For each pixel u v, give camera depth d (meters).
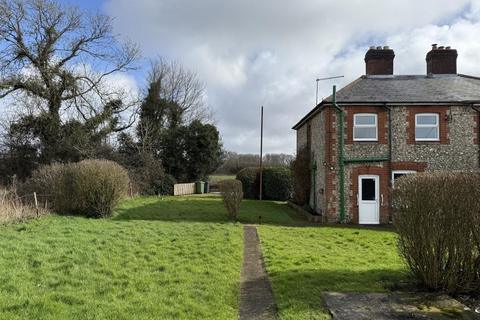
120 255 10.64
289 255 11.59
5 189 21.66
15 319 6.15
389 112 22.56
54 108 34.34
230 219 20.70
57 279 8.30
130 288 7.93
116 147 37.41
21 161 33.59
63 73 34.06
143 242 12.55
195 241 13.15
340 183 22.34
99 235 13.46
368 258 11.44
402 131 22.52
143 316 6.51
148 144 39.59
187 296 7.62
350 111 22.56
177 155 42.94
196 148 43.12
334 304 7.30
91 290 7.72
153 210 23.19
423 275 8.10
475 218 7.65
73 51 34.69
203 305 7.25
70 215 19.30
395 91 23.59
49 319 6.19
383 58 25.84
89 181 19.67
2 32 31.66
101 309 6.72
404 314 6.86
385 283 8.57
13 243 11.29
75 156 33.53
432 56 26.09
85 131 35.09
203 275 9.13
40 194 20.03
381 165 22.36
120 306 6.90
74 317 6.36
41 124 34.09
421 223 7.98
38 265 9.25
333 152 22.47
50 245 11.37
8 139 33.94
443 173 8.24
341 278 8.91
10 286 7.65
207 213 22.67
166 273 9.15
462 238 7.73
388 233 17.39
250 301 7.73
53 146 33.56
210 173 47.09
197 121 45.16
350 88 24.06
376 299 7.58
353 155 22.42
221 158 47.88
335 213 22.20
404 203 8.32
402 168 22.30
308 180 27.72
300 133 32.09
